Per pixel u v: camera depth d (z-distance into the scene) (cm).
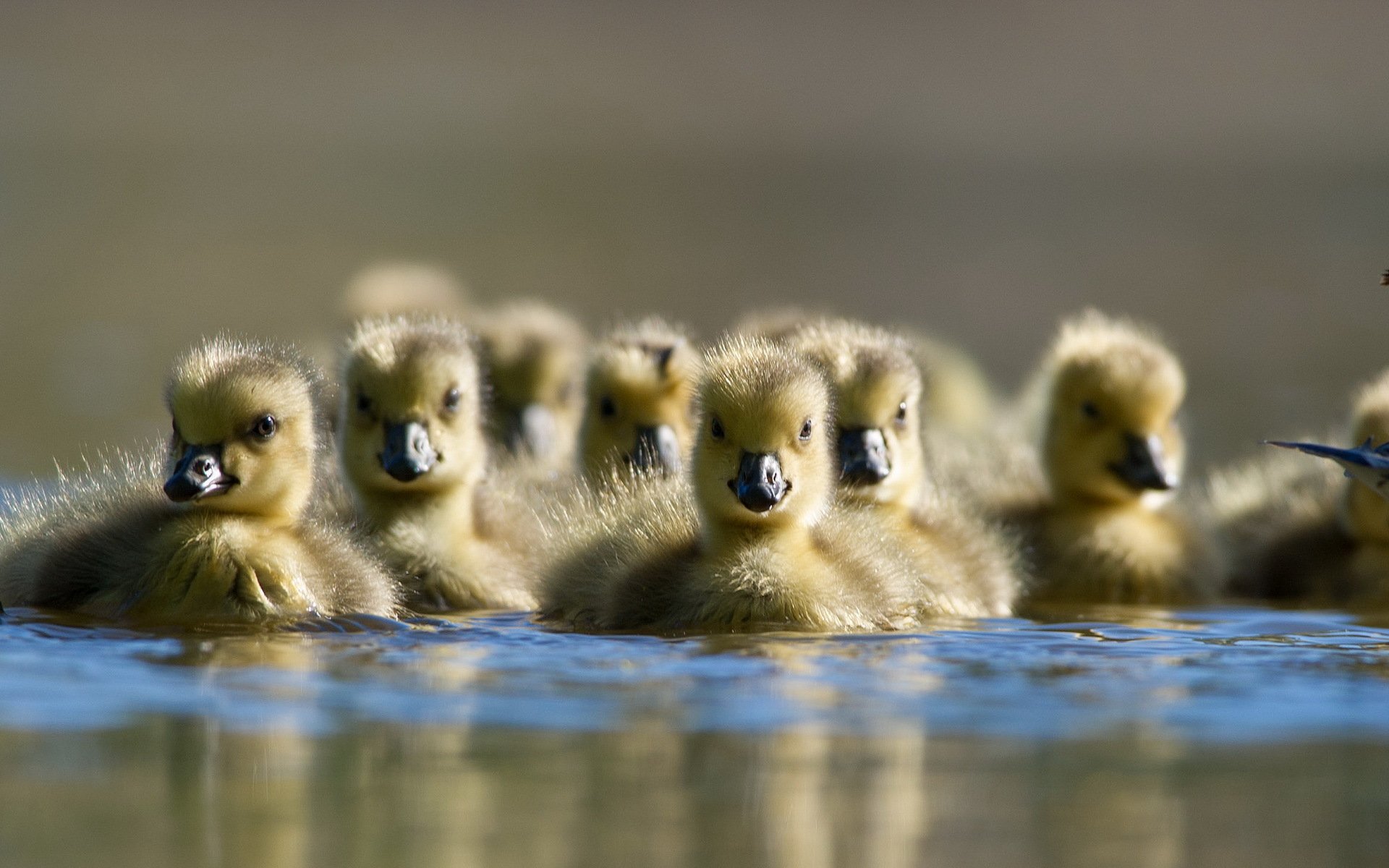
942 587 1517
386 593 1462
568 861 792
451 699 1053
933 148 6525
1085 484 1842
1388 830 841
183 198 5097
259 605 1362
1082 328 2200
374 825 831
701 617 1364
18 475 2136
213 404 1408
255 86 6769
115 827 827
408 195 5338
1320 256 4403
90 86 6612
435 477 1586
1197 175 5834
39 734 966
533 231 4797
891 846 816
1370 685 1125
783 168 6106
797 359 1461
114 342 3247
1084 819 852
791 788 889
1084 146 6450
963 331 3600
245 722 994
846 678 1128
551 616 1445
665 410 1825
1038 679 1134
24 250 4275
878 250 4575
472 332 1950
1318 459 1983
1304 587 1758
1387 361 3158
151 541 1396
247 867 781
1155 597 1750
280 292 3841
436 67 7144
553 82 7144
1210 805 871
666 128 6712
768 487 1354
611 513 1562
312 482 1471
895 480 1606
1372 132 6500
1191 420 2628
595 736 974
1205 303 3819
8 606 1420
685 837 822
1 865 782
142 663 1152
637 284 4075
